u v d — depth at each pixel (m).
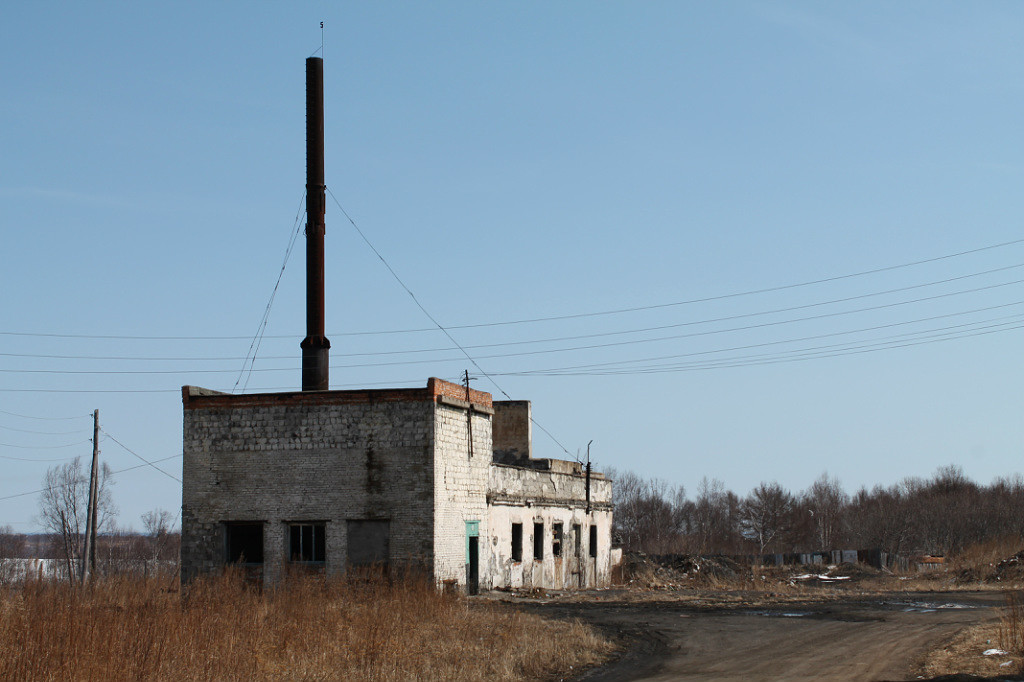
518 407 46.81
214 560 32.56
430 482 31.48
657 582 50.09
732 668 19.11
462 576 33.47
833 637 23.41
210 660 17.47
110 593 24.28
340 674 17.50
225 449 33.00
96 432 43.16
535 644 21.42
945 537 83.94
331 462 32.22
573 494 46.81
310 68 39.38
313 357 37.47
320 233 38.53
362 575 30.44
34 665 15.70
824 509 105.12
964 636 21.92
